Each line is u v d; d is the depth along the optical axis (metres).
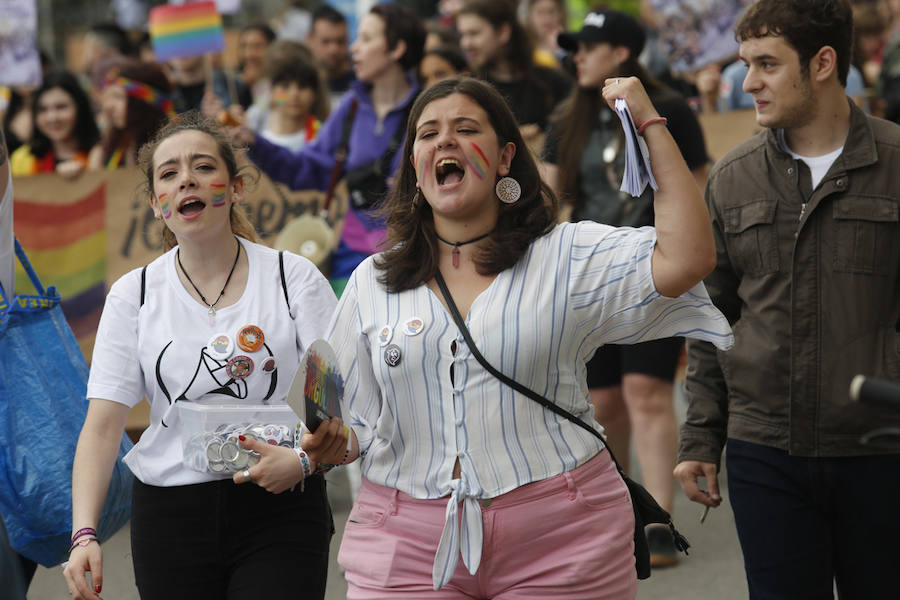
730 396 7.17
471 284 5.88
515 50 13.05
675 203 5.50
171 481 6.52
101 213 13.51
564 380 5.78
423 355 5.72
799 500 6.88
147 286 6.75
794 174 6.85
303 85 14.91
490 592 5.80
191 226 6.67
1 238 7.50
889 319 6.75
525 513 5.68
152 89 14.73
